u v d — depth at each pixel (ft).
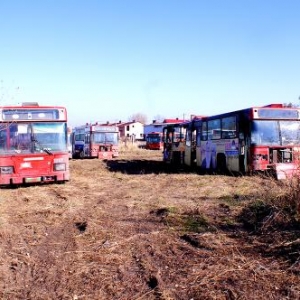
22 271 19.07
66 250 22.15
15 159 45.80
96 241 23.72
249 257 20.07
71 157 126.11
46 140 47.09
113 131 113.50
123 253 21.49
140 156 122.01
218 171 58.80
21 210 32.73
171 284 17.19
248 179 47.26
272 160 50.14
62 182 50.57
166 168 75.25
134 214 31.04
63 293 16.53
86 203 36.45
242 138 51.93
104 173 65.51
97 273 18.69
